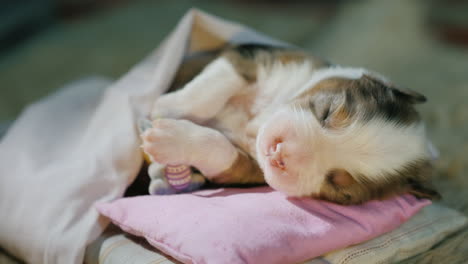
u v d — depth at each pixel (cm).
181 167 31
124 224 29
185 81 36
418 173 30
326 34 97
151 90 34
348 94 30
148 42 90
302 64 34
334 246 28
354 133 29
